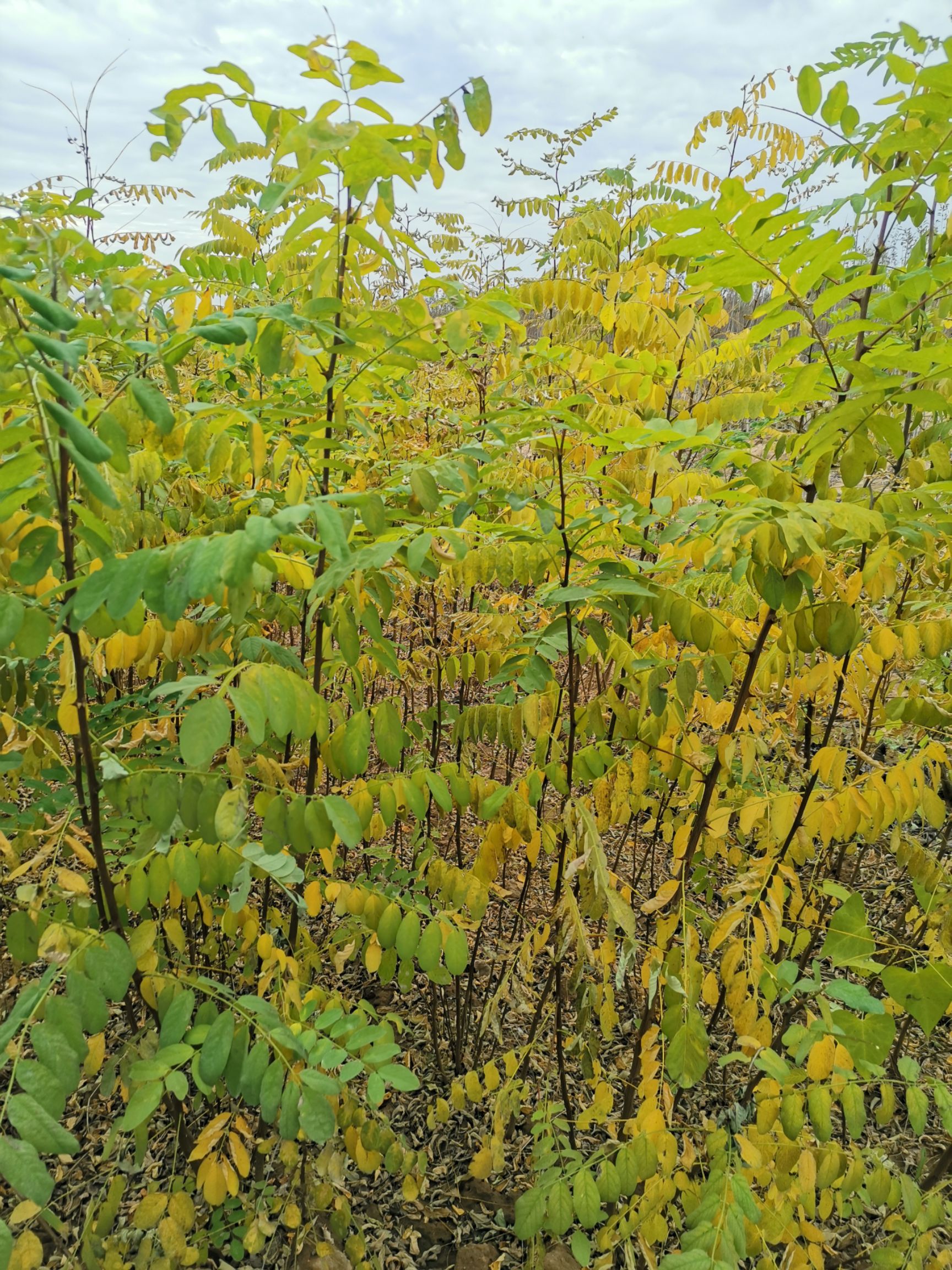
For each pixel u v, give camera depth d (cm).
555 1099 208
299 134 91
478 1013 231
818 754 143
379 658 135
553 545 147
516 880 273
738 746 135
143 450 136
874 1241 176
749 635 153
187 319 119
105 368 171
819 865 255
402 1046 226
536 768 145
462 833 286
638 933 246
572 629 140
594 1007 147
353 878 239
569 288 209
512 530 136
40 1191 79
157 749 154
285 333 123
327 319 125
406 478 150
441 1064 217
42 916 110
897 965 125
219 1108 186
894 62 120
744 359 243
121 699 164
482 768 339
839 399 135
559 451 131
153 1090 97
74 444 77
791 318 118
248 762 143
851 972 227
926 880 165
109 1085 122
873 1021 117
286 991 137
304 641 160
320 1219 173
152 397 93
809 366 116
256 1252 160
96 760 122
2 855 108
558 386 214
